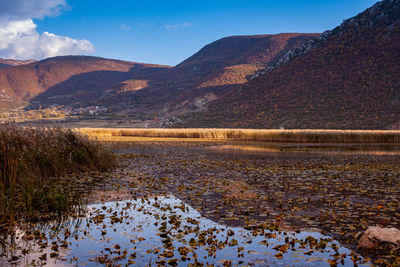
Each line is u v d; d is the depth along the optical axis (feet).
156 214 24.90
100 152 49.88
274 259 16.84
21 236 20.42
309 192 32.60
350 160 64.34
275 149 94.43
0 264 16.38
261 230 21.20
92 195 31.19
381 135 133.69
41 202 26.12
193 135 162.81
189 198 30.04
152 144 111.45
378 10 479.00
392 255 16.98
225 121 440.86
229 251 17.84
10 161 31.27
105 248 18.43
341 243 19.01
